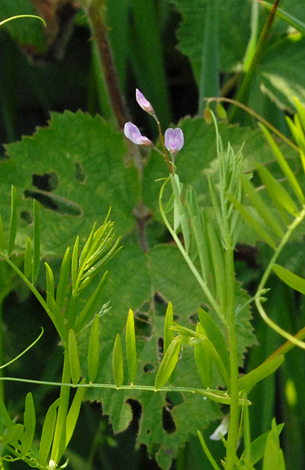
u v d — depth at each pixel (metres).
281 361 0.35
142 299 0.47
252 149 0.50
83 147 0.50
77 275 0.36
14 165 0.49
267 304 0.54
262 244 0.54
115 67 0.56
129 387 0.35
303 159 0.34
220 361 0.35
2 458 0.36
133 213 0.51
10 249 0.36
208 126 0.50
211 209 0.49
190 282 0.48
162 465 0.45
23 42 0.57
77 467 0.54
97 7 0.52
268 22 0.47
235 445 0.35
